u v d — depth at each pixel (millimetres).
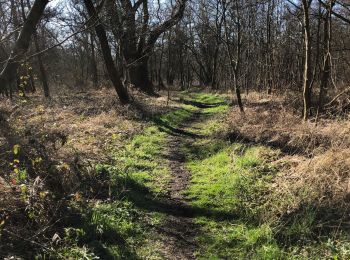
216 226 3822
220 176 5121
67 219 3492
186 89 25359
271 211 3898
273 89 13375
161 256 3221
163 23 14992
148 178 5020
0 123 5344
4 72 4402
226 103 13211
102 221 3504
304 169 4562
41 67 14383
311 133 5840
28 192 3486
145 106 10867
